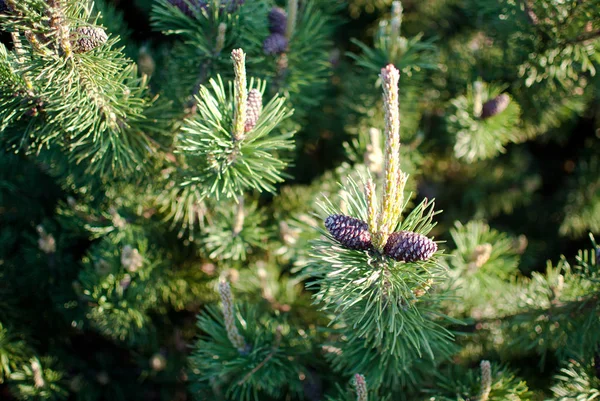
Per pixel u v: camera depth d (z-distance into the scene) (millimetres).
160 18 645
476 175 894
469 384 628
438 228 869
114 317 709
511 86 797
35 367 718
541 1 686
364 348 604
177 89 692
